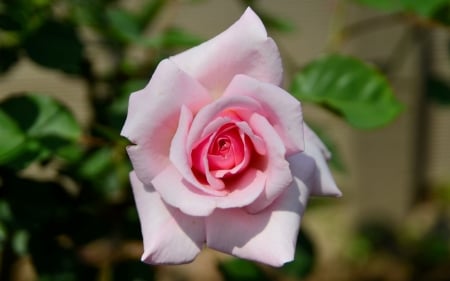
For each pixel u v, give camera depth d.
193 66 0.37
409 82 1.06
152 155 0.36
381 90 0.47
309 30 1.06
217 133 0.36
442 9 0.51
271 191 0.36
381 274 1.09
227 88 0.36
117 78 0.57
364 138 1.13
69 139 0.45
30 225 0.46
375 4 0.53
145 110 0.35
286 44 1.06
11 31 0.48
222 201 0.35
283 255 0.36
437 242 1.13
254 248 0.36
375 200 1.16
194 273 1.02
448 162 1.22
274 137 0.35
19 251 0.48
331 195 0.39
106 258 0.52
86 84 0.58
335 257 1.11
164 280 0.93
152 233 0.36
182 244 0.36
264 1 1.04
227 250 0.36
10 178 0.46
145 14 0.58
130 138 0.35
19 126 0.45
